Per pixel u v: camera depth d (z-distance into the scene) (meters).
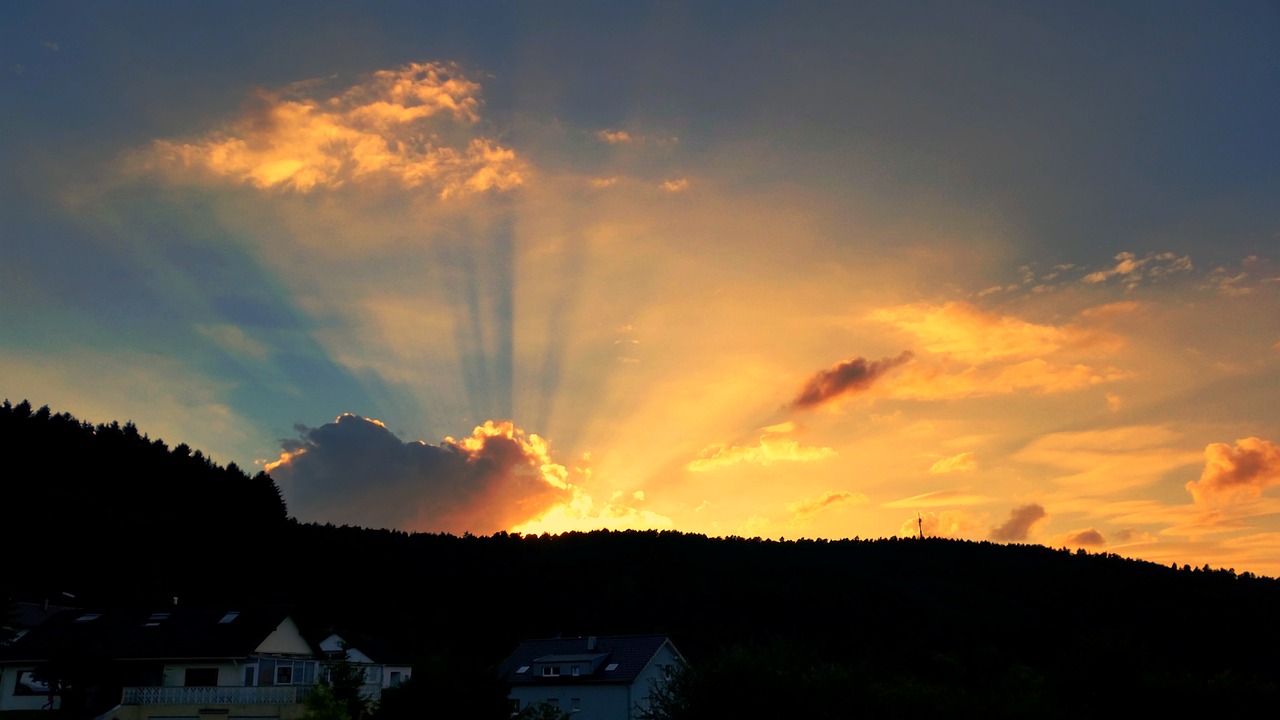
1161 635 92.06
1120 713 45.59
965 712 38.69
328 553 114.06
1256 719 43.34
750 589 113.00
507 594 111.00
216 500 123.44
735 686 33.09
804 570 122.25
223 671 46.03
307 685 45.22
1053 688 47.09
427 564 117.94
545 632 101.06
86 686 45.16
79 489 104.44
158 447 128.50
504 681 35.16
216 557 100.31
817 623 103.56
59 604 76.06
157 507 111.69
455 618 102.62
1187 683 45.56
